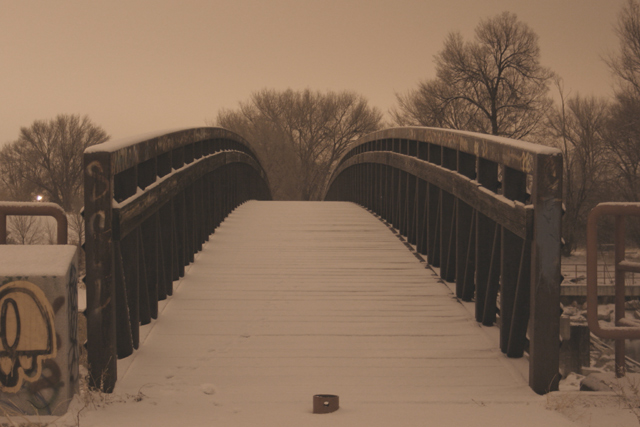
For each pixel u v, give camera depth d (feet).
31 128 192.44
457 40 120.57
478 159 17.93
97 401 11.57
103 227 12.32
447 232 23.50
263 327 18.19
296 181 180.96
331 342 17.10
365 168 47.62
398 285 22.76
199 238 28.30
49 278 10.11
